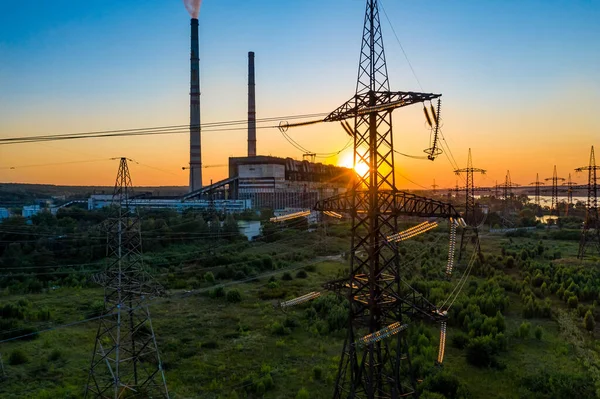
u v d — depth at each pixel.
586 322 53.91
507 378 41.00
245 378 41.19
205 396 38.06
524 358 45.31
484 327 51.22
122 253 48.94
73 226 118.75
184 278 86.50
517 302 66.00
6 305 62.28
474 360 44.09
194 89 198.50
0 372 42.56
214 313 63.03
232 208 180.62
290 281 83.44
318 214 157.12
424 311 29.12
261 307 66.12
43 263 92.50
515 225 174.75
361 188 30.47
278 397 37.94
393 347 45.50
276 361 45.50
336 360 44.78
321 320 57.25
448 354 46.62
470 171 113.50
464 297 62.75
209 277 84.19
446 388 37.50
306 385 40.03
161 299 70.75
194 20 196.38
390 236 30.06
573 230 142.38
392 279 30.36
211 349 49.03
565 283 71.31
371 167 29.38
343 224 158.00
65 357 46.97
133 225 45.72
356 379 29.73
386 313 29.98
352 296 30.19
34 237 103.44
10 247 95.62
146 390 39.00
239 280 85.62
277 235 130.88
